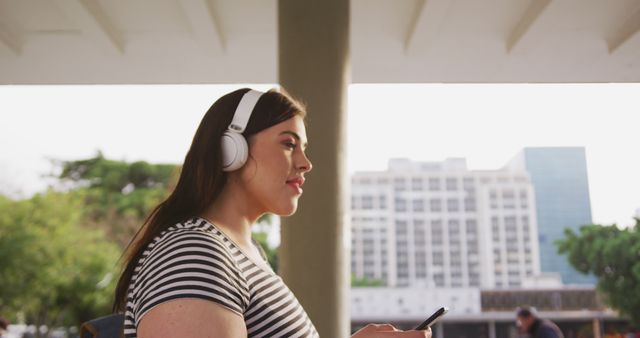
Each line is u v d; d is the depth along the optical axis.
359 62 5.78
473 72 5.99
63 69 5.97
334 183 3.64
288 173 1.12
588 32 5.16
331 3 3.85
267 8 4.91
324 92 3.74
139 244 1.09
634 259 40.28
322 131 3.68
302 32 3.81
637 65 5.78
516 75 6.09
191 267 0.88
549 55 5.58
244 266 0.99
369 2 4.86
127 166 38.78
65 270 25.86
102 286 27.36
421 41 5.25
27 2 4.84
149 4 4.87
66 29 5.21
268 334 0.97
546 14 4.75
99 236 29.34
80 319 27.91
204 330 0.84
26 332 30.44
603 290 41.06
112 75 6.16
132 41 5.44
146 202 35.47
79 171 38.38
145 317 0.86
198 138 1.12
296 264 3.54
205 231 0.97
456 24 5.14
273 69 5.96
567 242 42.31
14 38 5.33
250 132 1.12
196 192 1.09
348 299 3.64
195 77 6.18
